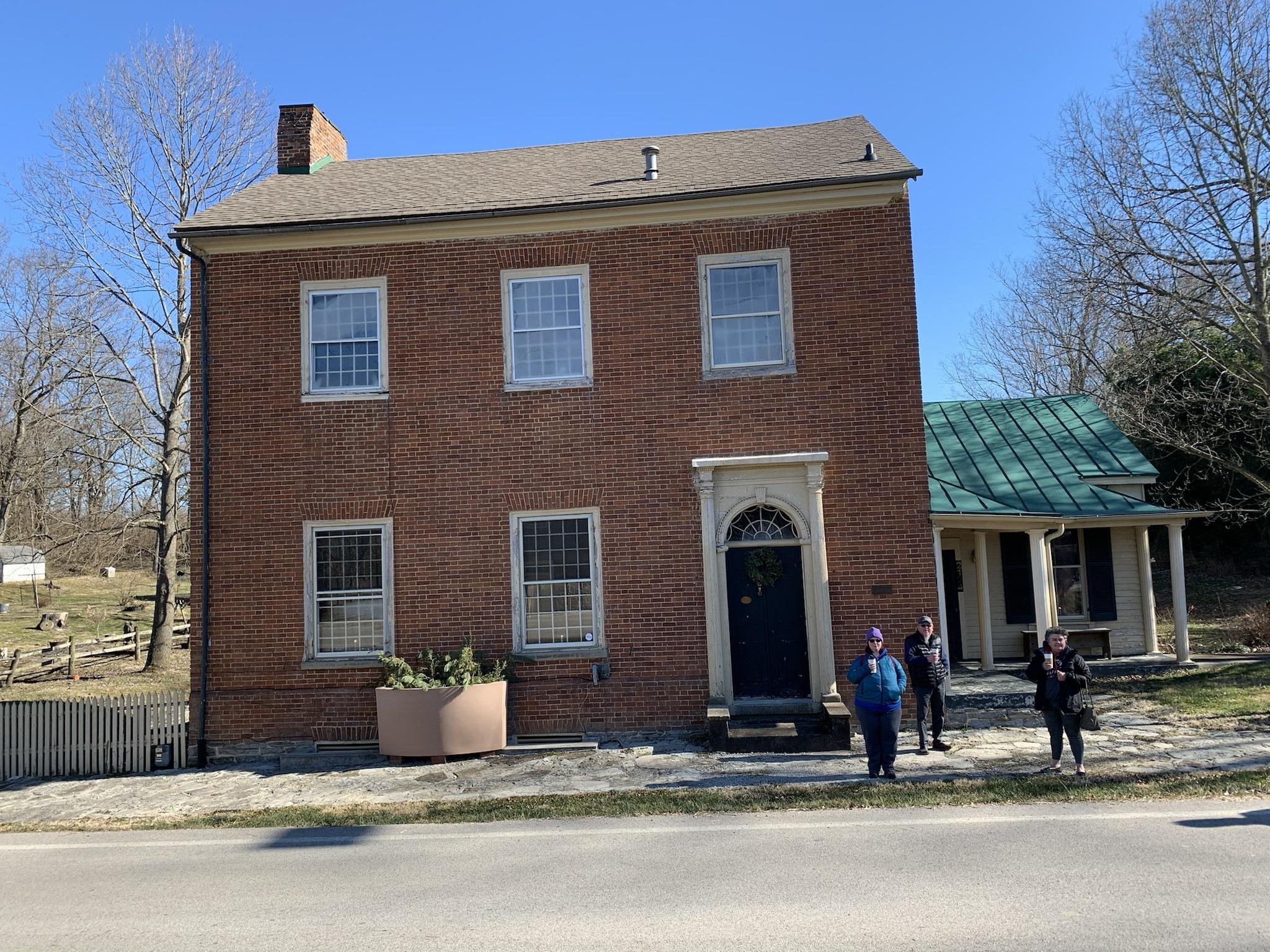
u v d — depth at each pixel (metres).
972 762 11.45
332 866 8.45
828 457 13.80
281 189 16.81
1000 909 6.50
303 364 14.59
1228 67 21.03
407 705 13.08
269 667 14.15
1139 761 10.99
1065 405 21.64
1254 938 5.83
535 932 6.50
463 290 14.57
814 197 14.05
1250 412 26.94
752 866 7.82
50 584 40.19
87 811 11.52
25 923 7.17
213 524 14.42
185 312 25.36
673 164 16.38
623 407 14.23
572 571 14.18
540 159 17.81
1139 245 23.39
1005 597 19.41
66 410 29.22
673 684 13.76
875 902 6.78
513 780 11.75
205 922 7.03
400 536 14.30
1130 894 6.70
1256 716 13.24
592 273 14.45
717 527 13.95
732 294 14.33
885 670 10.98
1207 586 30.48
